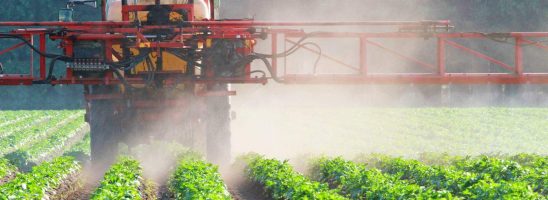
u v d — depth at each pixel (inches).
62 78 1066.7
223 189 872.9
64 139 1905.8
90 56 1067.3
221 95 1128.8
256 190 1063.6
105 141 1143.6
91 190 1074.7
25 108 3747.5
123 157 1130.0
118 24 1042.1
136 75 1106.1
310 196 836.0
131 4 1152.2
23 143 1891.0
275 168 1061.8
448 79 1088.2
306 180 935.7
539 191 923.4
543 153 1600.6
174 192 972.6
